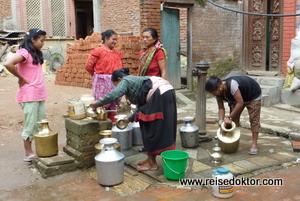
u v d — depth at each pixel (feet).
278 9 30.09
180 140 18.42
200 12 29.58
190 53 29.55
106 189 12.62
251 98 15.46
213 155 14.73
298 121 22.72
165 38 28.60
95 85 17.47
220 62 31.42
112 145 12.86
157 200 11.71
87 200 11.84
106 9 31.53
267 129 20.17
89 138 14.44
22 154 16.40
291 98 27.84
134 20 28.53
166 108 13.08
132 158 15.53
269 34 31.96
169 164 12.79
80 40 32.45
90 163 14.61
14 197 12.11
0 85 34.06
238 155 15.88
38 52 14.79
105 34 17.26
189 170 13.93
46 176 13.62
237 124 17.10
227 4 31.19
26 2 49.65
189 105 27.50
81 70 32.35
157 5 27.48
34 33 14.40
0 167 14.84
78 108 14.71
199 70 17.42
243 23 32.42
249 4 31.91
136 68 27.55
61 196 12.16
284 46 28.84
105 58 17.13
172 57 29.35
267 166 14.46
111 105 17.20
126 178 13.51
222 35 31.27
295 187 12.59
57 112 23.61
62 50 52.60
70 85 33.78
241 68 33.09
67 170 14.14
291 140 18.70
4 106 25.07
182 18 34.58
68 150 15.05
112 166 12.55
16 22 49.11
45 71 45.11
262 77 30.42
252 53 32.48
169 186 12.68
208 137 18.06
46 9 51.24
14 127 20.54
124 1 29.27
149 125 13.23
